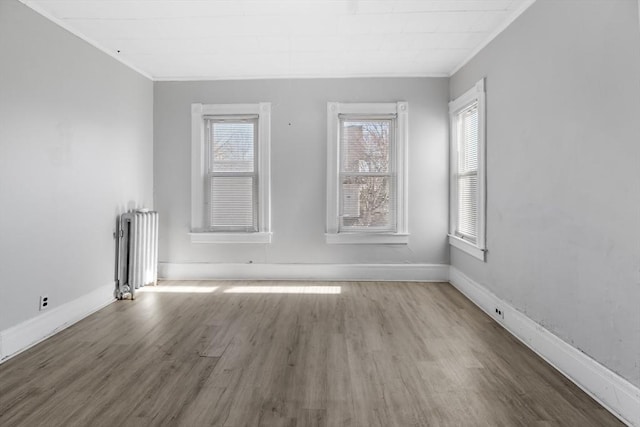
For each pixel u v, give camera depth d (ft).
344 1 11.05
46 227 11.36
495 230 12.99
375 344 10.79
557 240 9.46
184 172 18.08
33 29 10.82
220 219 18.26
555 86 9.51
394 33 13.21
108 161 14.49
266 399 7.91
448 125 17.69
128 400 7.86
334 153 17.80
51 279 11.57
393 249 17.98
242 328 12.01
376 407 7.63
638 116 6.97
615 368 7.54
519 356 10.05
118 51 14.69
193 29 12.82
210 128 18.22
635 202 7.04
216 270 18.19
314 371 9.16
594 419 7.27
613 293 7.59
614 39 7.52
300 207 17.99
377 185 18.08
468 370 9.24
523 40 11.07
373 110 17.74
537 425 7.06
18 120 10.33
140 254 15.53
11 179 10.14
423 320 12.79
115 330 11.83
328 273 18.04
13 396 8.01
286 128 17.94
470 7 11.35
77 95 12.69
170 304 14.47
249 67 16.76
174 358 9.86
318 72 17.54
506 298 12.21
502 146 12.43
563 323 9.22
